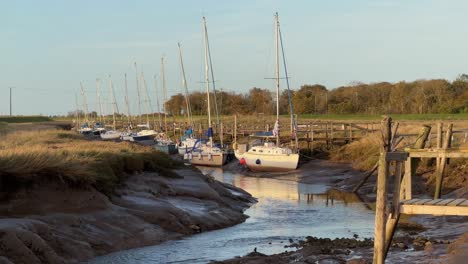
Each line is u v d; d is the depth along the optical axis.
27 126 76.88
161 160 25.64
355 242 15.14
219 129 59.88
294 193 30.17
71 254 13.40
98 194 16.92
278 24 46.19
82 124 119.81
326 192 30.52
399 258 12.23
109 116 142.88
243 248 15.17
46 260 12.51
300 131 50.22
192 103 112.75
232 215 20.73
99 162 18.88
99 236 14.88
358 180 32.72
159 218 17.38
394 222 9.70
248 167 43.44
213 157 49.16
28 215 14.64
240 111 110.06
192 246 15.44
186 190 22.27
